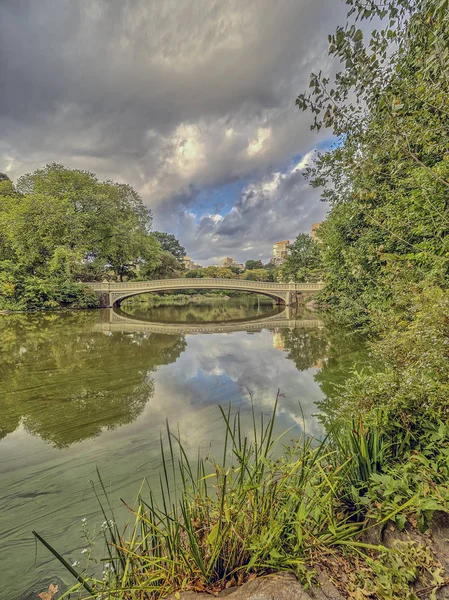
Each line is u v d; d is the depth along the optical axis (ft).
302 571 3.64
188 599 3.56
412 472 4.82
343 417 7.27
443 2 4.68
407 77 6.86
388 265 10.24
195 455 10.13
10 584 5.44
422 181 9.08
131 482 8.83
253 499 4.33
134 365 22.47
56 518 7.30
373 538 4.29
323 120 7.04
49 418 13.53
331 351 25.05
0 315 54.65
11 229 61.16
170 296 164.04
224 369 21.03
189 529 3.88
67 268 67.92
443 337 6.24
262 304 113.70
